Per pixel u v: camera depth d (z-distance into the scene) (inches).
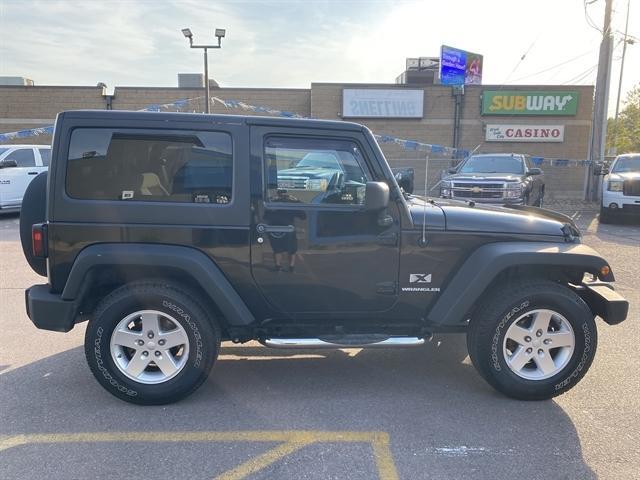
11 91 844.0
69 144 138.2
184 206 140.3
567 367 146.3
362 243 144.9
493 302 146.0
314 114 836.6
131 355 144.8
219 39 687.7
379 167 144.3
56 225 138.9
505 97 828.6
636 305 238.8
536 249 145.8
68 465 115.6
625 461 118.2
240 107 813.9
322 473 113.0
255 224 141.9
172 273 144.9
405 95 831.1
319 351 187.2
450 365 174.2
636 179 496.1
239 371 168.9
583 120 832.9
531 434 129.6
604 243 404.5
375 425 133.8
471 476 112.3
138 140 139.7
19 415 138.5
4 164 547.2
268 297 146.5
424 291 149.2
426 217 148.4
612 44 701.9
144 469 114.3
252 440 126.3
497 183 470.3
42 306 140.7
